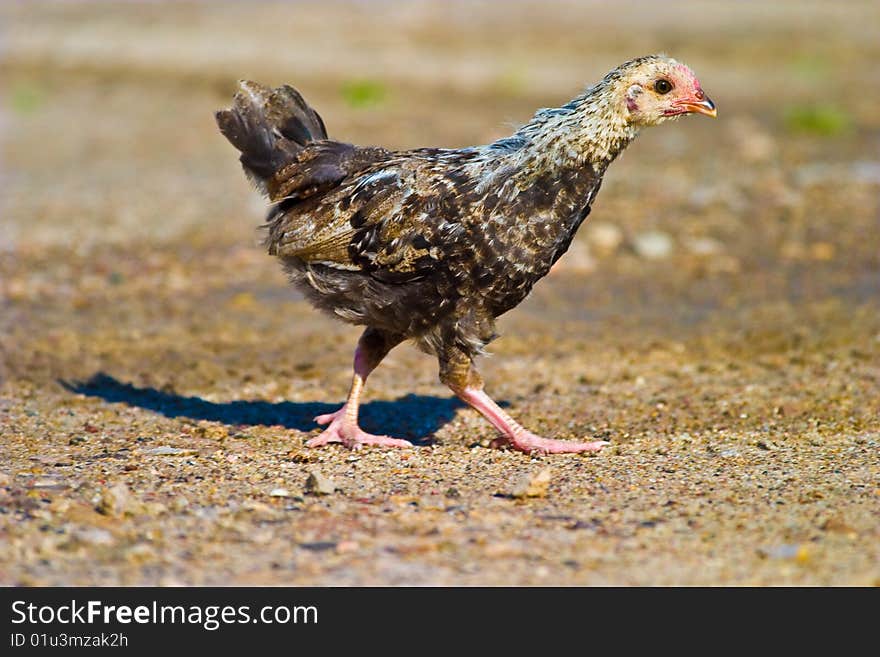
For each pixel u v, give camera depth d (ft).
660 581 23.53
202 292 53.42
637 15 136.46
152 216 66.13
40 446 33.37
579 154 31.32
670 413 36.96
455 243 31.30
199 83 107.65
